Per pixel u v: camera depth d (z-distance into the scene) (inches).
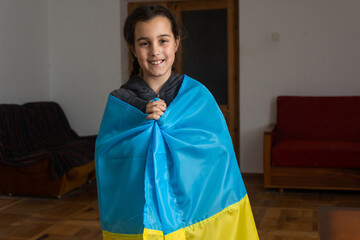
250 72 211.0
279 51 207.9
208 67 223.0
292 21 205.9
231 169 55.3
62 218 143.7
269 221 138.3
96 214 148.3
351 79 202.4
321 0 202.8
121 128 53.3
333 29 202.7
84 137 214.4
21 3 209.8
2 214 148.6
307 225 133.4
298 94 207.5
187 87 54.4
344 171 172.7
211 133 53.7
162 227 49.6
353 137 192.9
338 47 202.7
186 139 52.3
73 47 229.0
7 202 165.0
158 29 51.8
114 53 224.5
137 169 51.6
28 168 169.5
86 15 226.4
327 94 205.0
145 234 48.1
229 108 222.2
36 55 221.5
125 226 52.8
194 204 51.9
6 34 199.5
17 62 207.0
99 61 226.4
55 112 215.3
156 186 49.4
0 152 169.8
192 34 223.6
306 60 205.9
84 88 229.0
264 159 179.9
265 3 207.6
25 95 212.7
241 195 56.1
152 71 52.9
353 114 193.8
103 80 226.4
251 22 209.5
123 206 52.7
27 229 132.0
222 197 53.9
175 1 223.6
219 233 53.4
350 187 172.7
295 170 177.0
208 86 223.6
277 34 205.8
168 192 51.0
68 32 229.1
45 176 168.7
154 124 50.8
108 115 54.1
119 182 52.8
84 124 230.1
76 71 229.5
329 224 55.4
